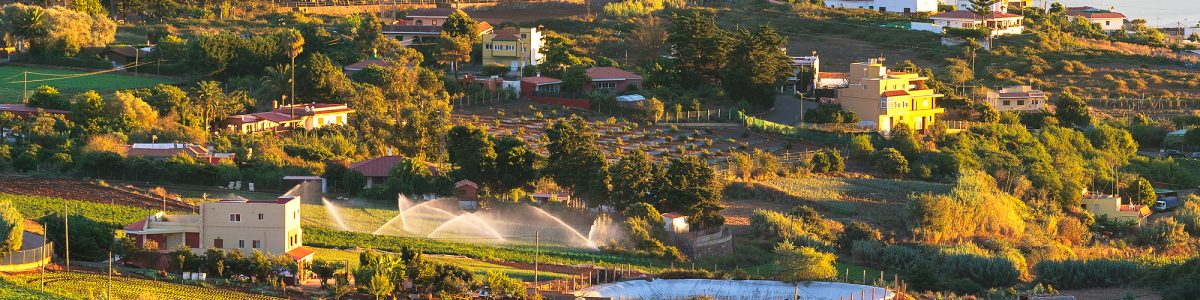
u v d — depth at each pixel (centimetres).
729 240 15625
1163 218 18438
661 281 13175
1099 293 14362
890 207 17775
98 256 12450
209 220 12925
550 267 13838
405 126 19250
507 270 13412
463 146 17100
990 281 14788
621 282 13100
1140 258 16038
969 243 16238
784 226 16025
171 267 12244
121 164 16400
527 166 17188
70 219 12669
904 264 15175
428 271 11981
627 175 16412
